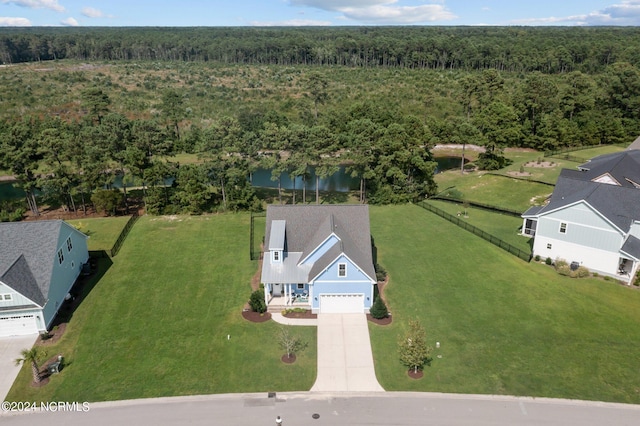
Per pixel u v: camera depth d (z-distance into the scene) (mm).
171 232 48906
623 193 40781
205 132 58375
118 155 56219
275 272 34188
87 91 86875
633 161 53094
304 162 54531
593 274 38500
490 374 27172
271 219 37219
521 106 89312
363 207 37781
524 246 44375
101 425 23703
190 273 39594
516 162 77750
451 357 28672
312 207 37781
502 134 72312
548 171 69625
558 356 28656
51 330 31609
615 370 27391
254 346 29891
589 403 24922
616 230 36812
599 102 96875
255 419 24094
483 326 31719
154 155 59938
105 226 50844
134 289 37000
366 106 84562
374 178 60125
